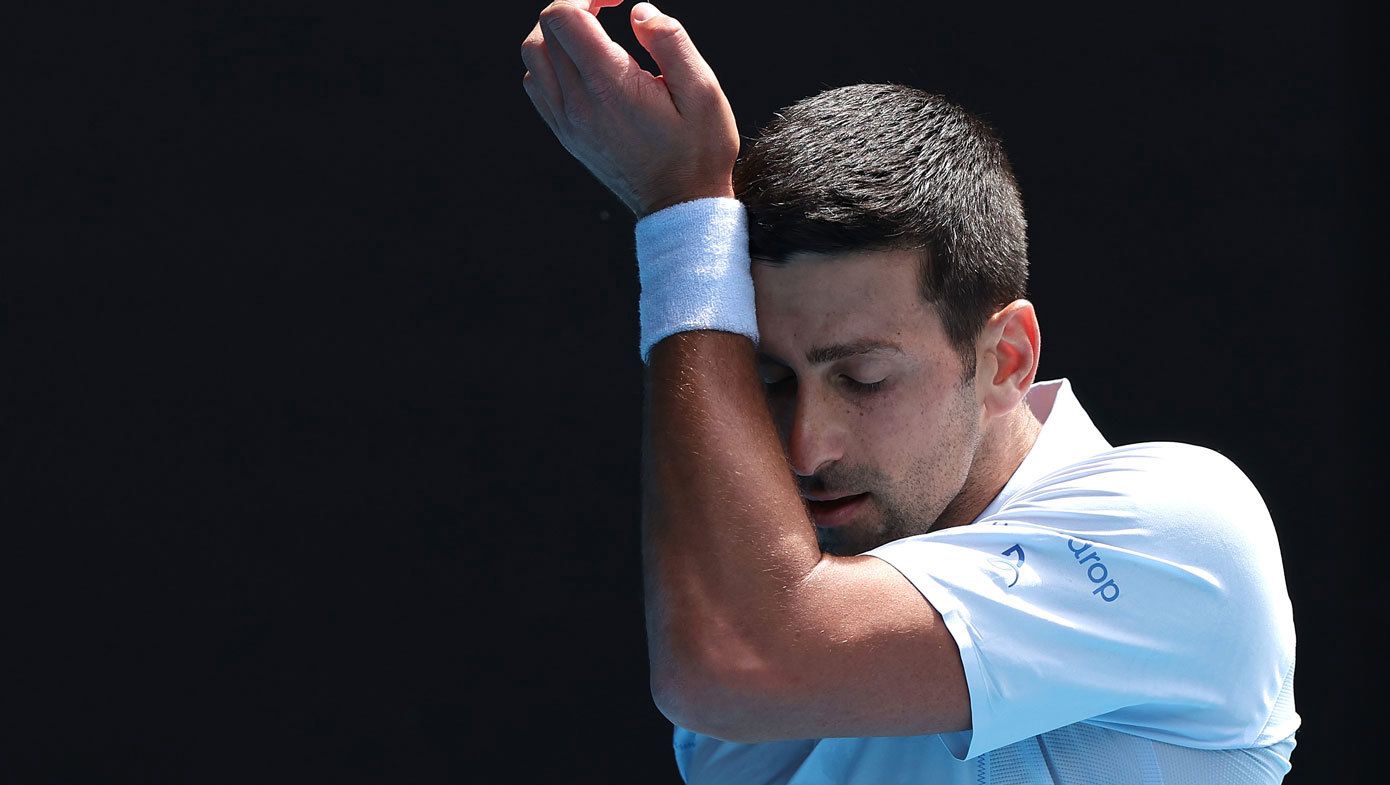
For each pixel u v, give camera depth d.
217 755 15.23
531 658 15.48
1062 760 5.33
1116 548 5.13
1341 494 14.74
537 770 15.42
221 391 15.40
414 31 15.56
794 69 15.38
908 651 4.98
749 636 4.98
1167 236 15.17
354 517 15.45
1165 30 15.19
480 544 15.54
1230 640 5.23
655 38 5.23
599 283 15.71
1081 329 15.27
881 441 5.28
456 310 15.62
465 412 15.59
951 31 15.36
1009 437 5.89
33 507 15.24
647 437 5.25
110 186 15.35
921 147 5.33
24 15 15.24
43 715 15.15
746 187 5.39
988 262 5.39
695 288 5.20
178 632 15.27
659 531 5.12
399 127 15.55
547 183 15.68
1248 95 15.05
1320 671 14.59
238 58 15.42
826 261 5.10
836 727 5.03
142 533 15.29
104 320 15.36
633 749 15.47
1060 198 15.28
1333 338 14.86
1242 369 15.02
